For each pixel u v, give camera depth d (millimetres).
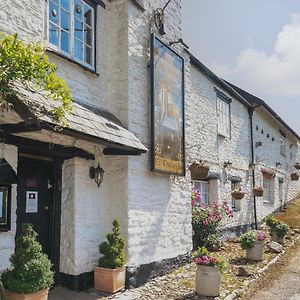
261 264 9453
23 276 4664
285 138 23375
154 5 8609
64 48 6676
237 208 14656
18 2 5699
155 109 8078
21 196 6250
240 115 15484
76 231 6688
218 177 12875
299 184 27453
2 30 5406
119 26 7770
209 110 12555
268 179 17891
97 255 7094
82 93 6961
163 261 8312
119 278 6730
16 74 4223
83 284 6746
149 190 7984
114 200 7406
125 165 7379
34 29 5945
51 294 6359
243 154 15523
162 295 6711
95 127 6008
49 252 6723
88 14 7363
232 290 7113
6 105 4578
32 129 4977
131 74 7664
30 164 6461
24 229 4934
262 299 6789
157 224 8172
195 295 6738
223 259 7047
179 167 8914
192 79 11523
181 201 9273
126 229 7223
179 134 9023
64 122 4945
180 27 9742
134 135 7344
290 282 7945
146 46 8234
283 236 12438
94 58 7316
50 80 4605
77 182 6805
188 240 9469
